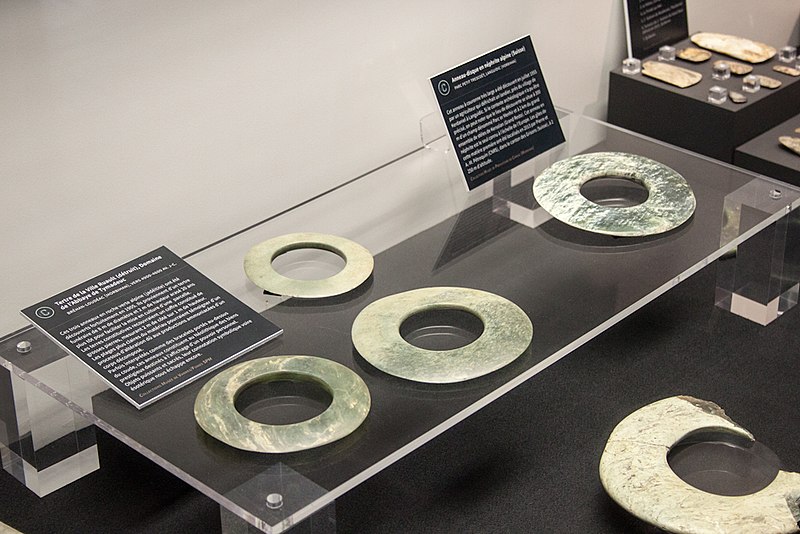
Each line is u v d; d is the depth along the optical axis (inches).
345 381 69.7
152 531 75.6
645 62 111.3
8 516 76.7
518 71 91.2
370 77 92.0
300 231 83.3
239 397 69.0
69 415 77.6
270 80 85.0
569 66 109.7
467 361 71.5
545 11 103.9
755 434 83.4
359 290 78.3
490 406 86.7
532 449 82.5
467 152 88.1
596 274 81.1
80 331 71.6
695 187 90.4
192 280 76.4
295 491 62.5
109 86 76.2
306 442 65.3
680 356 92.2
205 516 76.9
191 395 68.8
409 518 76.5
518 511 77.1
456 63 98.7
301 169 90.7
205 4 78.4
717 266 96.7
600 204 88.2
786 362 91.4
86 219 79.1
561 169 91.3
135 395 68.2
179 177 82.9
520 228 85.9
